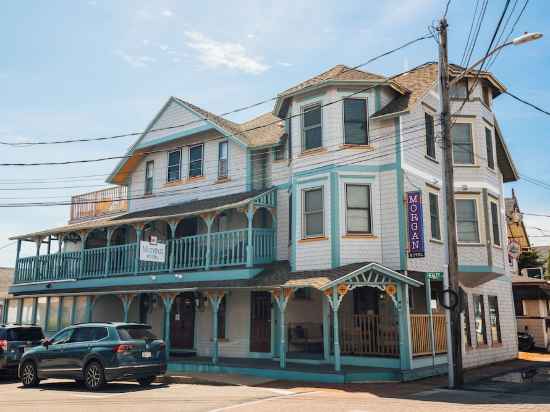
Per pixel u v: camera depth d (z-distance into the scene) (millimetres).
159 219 21422
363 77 18391
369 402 11141
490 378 16203
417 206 16656
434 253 18516
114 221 23500
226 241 20922
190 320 21781
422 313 18203
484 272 19766
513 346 23516
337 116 18016
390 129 17703
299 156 18594
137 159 26484
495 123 23078
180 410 10297
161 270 21656
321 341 18391
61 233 25922
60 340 14695
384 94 18531
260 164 21625
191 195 23719
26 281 27172
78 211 30047
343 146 17766
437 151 19812
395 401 11305
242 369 16578
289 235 19656
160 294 19953
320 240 17516
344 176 17641
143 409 10430
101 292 22031
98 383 13492
